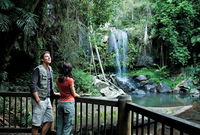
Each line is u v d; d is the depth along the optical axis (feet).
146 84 45.80
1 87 24.38
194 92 42.24
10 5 18.45
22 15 18.80
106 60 46.98
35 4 20.83
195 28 48.62
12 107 20.13
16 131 13.53
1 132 13.75
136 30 51.75
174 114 22.76
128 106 9.45
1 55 22.84
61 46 31.83
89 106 23.63
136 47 51.06
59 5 29.14
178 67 48.78
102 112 21.15
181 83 44.96
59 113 11.26
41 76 11.43
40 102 11.39
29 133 14.28
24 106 21.44
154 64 50.16
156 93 43.04
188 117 22.25
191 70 47.03
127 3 54.29
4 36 21.45
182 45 48.14
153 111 7.80
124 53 50.37
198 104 27.71
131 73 49.67
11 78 29.94
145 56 50.75
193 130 5.99
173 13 47.98
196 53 48.16
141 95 40.65
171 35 47.57
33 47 29.48
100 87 37.42
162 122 7.30
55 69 32.60
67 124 10.99
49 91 12.00
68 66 11.14
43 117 11.93
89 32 37.99
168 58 49.75
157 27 50.55
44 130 12.07
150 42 50.88
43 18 26.89
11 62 29.76
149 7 53.21
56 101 12.37
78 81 34.45
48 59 11.82
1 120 16.61
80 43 36.63
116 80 45.32
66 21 30.12
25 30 18.90
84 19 35.83
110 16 37.37
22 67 31.12
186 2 46.39
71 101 11.05
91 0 33.12
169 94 41.98
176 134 16.39
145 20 52.29
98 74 44.75
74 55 32.91
